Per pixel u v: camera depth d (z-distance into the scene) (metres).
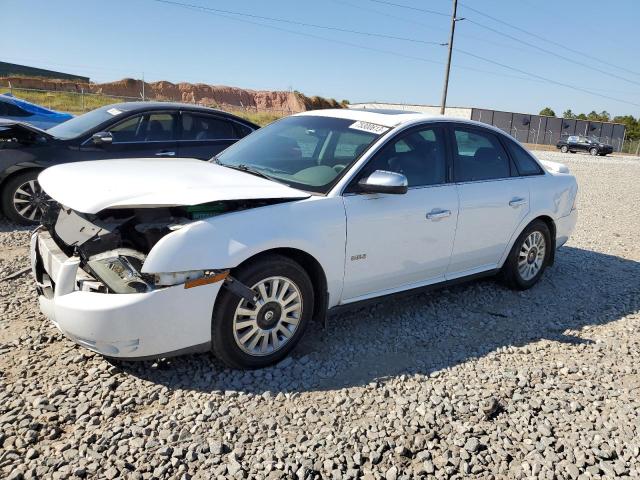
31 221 6.68
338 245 3.58
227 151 4.60
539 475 2.63
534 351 4.00
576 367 3.77
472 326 4.39
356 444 2.75
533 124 60.28
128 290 2.94
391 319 4.40
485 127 4.83
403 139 4.07
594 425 3.07
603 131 64.44
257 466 2.55
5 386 3.07
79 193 3.12
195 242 3.00
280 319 3.45
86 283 3.04
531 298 5.14
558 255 6.83
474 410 3.14
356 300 3.89
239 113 43.84
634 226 9.12
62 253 3.31
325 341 3.92
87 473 2.44
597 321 4.69
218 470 2.51
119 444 2.64
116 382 3.18
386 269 3.93
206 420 2.88
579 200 11.84
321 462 2.60
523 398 3.30
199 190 3.19
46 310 3.26
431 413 3.06
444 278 4.49
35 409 2.87
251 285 3.24
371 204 3.74
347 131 4.15
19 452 2.55
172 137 7.29
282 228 3.29
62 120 13.53
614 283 5.81
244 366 3.36
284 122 4.74
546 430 2.98
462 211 4.36
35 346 3.54
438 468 2.64
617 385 3.56
